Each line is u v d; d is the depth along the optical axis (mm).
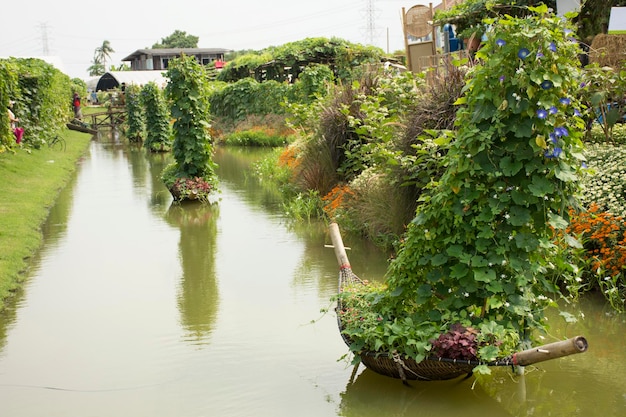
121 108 39344
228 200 12641
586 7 11047
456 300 4281
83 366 5004
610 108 8547
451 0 18000
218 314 6102
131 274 7504
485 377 4531
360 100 10773
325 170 11227
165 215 11141
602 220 5859
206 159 12820
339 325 4676
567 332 5297
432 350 4102
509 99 4051
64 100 27672
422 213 4473
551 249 4430
